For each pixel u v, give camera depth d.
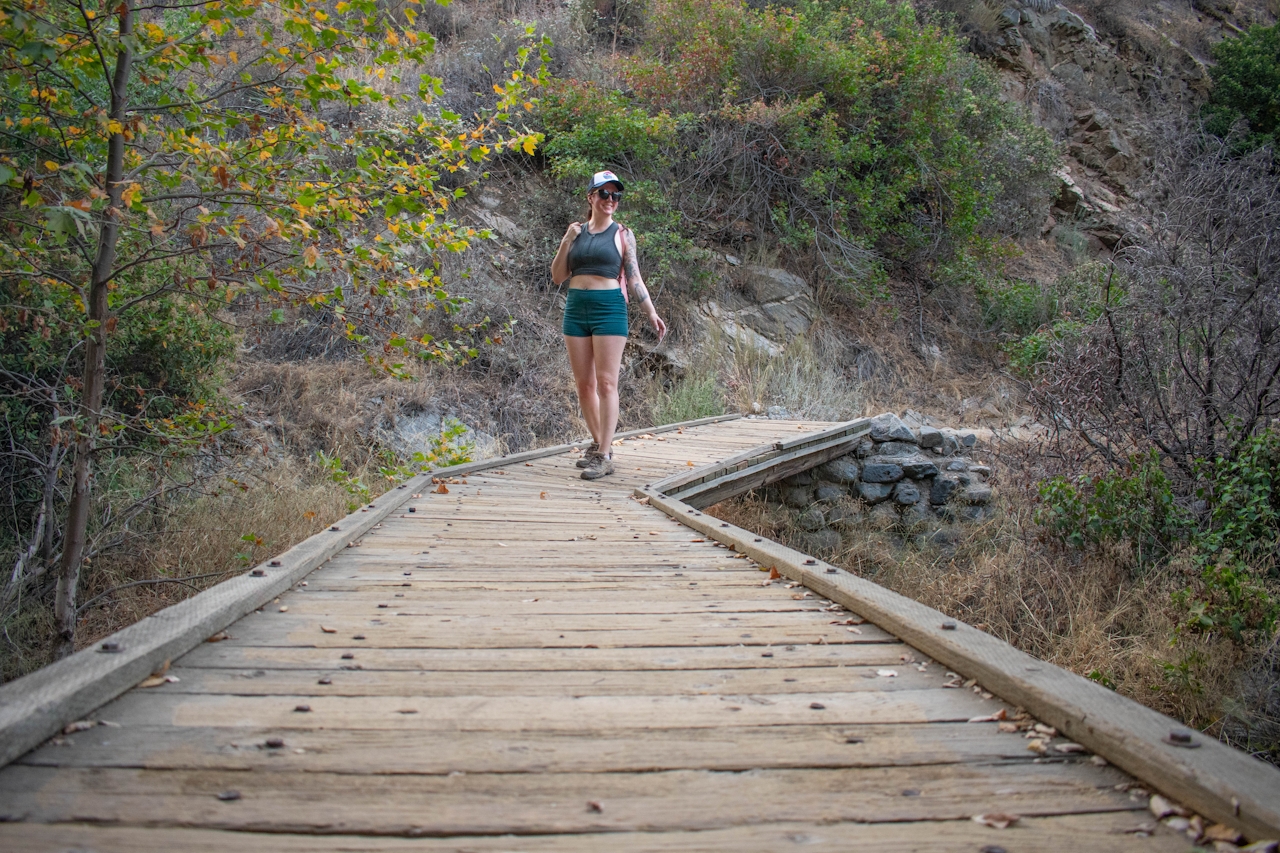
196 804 1.38
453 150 5.02
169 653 2.10
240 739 1.65
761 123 13.26
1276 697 4.26
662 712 1.88
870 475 8.80
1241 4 26.78
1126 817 1.43
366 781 1.49
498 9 15.55
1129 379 7.21
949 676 2.16
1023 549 6.58
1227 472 6.24
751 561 3.74
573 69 13.84
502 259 11.37
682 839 1.34
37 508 6.06
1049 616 5.82
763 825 1.38
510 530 4.39
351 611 2.73
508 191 12.58
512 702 1.93
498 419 10.01
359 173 4.85
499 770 1.56
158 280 5.71
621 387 11.39
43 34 3.37
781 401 12.02
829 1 15.29
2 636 5.10
